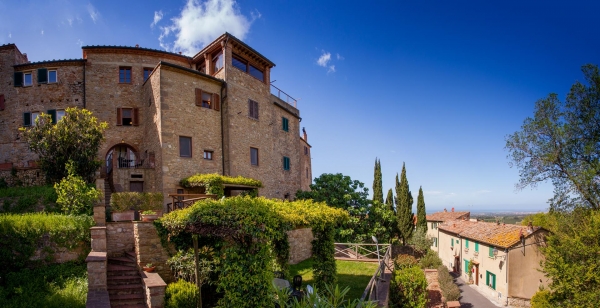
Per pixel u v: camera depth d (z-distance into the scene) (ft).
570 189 61.05
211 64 73.51
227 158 67.00
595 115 61.46
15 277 32.63
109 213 47.65
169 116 59.62
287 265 36.04
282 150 86.43
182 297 31.14
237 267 25.17
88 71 68.90
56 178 55.11
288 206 35.50
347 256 70.38
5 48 70.33
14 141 67.87
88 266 31.24
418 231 117.91
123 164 68.44
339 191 83.35
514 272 74.79
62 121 55.16
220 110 68.59
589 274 49.88
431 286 84.48
